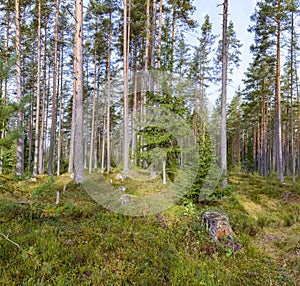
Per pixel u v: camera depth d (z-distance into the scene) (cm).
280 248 589
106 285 353
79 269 385
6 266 363
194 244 536
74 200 734
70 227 541
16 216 543
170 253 477
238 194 1067
